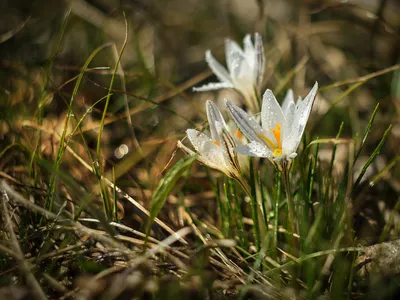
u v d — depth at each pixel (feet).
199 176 1.80
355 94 2.02
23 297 1.34
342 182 1.49
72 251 1.45
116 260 1.43
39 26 2.29
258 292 1.38
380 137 1.84
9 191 1.41
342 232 1.45
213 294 1.38
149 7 2.41
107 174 1.72
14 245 1.38
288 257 1.48
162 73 2.22
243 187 1.45
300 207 1.51
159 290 1.35
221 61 2.34
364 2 2.36
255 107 1.61
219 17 2.63
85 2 2.24
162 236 1.51
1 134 1.70
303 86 2.03
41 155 1.66
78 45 2.24
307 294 1.38
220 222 1.63
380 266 1.42
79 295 1.35
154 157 1.82
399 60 2.04
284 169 1.41
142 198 1.66
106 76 2.06
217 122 1.40
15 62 1.99
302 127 1.35
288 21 2.48
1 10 2.38
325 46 2.27
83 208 1.45
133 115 1.97
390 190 1.67
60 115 1.87
